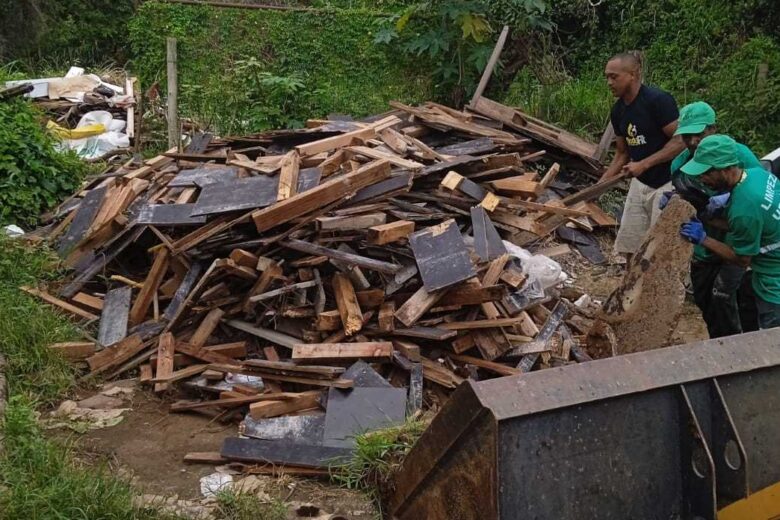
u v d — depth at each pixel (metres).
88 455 4.22
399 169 5.75
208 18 11.46
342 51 11.43
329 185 5.14
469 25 10.28
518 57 11.16
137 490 3.86
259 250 5.16
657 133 5.57
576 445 2.33
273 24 11.45
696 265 4.79
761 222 4.21
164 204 5.69
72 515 3.49
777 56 9.95
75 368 4.98
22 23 13.66
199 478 4.05
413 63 11.34
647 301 4.66
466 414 2.30
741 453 2.42
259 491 3.89
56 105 9.59
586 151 7.96
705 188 4.50
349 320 4.80
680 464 2.48
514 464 2.24
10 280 5.68
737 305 4.71
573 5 11.98
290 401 4.49
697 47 11.03
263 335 5.07
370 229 5.07
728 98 9.73
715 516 2.41
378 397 4.38
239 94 10.61
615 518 2.39
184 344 5.04
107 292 5.67
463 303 4.96
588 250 7.07
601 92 10.28
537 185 6.21
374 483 3.84
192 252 5.25
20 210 6.93
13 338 4.96
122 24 15.28
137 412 4.68
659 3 11.59
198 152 7.00
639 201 5.92
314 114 10.84
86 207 6.25
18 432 4.05
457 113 8.11
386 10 11.96
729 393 2.54
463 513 2.41
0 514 3.43
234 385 4.76
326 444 4.18
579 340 5.39
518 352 4.93
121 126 9.48
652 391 2.43
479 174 6.34
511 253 5.59
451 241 5.08
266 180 5.47
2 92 7.79
